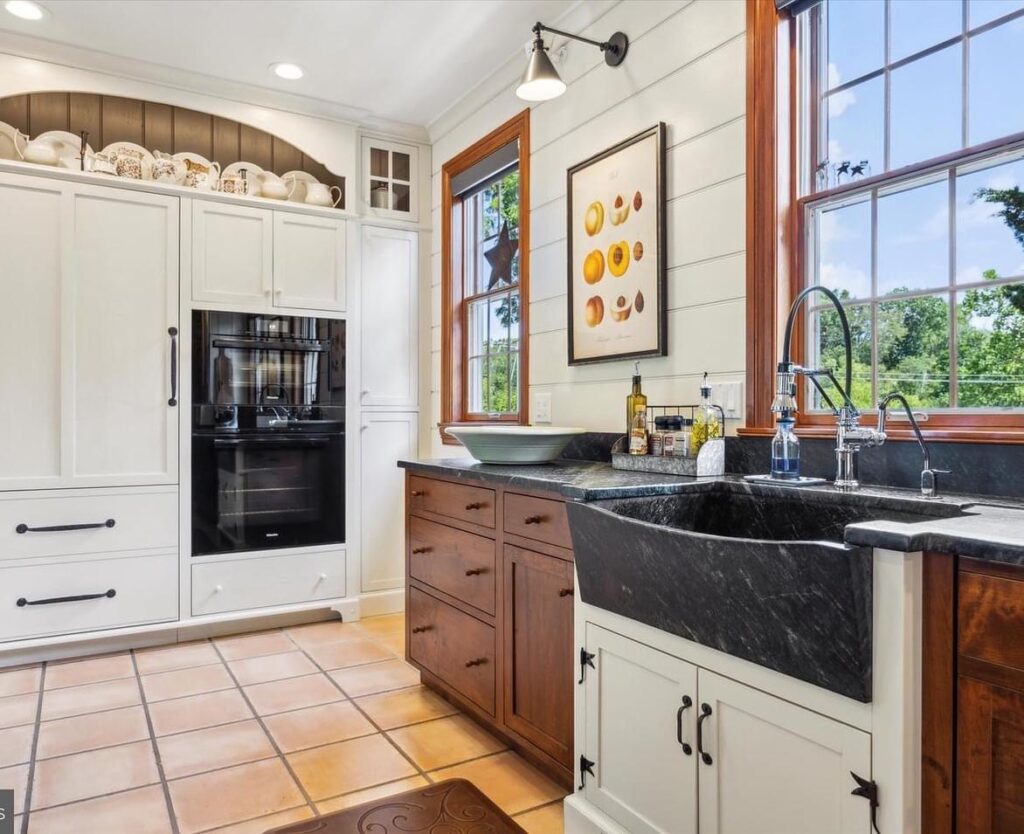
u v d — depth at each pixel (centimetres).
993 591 100
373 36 295
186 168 337
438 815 183
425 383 389
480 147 345
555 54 290
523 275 312
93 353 305
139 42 299
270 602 342
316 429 354
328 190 363
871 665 111
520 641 208
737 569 124
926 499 147
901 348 179
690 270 228
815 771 120
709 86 222
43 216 297
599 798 168
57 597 298
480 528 228
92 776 204
